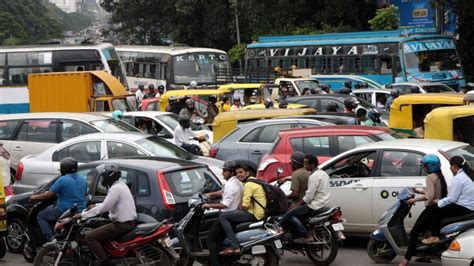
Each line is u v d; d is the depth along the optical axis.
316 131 14.31
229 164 10.65
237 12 50.28
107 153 14.84
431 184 10.40
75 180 11.45
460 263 9.65
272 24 47.19
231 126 18.42
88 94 26.25
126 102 26.05
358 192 12.06
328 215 11.16
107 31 63.59
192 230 10.75
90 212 10.18
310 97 24.73
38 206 11.94
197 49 38.16
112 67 33.66
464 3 38.03
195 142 18.17
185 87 36.94
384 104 28.11
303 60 38.66
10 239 12.94
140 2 58.16
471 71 39.44
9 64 32.75
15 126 18.12
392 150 12.02
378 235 11.27
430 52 34.53
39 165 15.28
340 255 12.20
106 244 10.17
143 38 61.69
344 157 12.41
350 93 28.28
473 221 10.02
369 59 35.62
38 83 26.72
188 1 53.66
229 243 10.47
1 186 12.36
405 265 10.66
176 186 11.52
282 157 14.42
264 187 10.62
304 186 11.39
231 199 10.52
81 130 17.42
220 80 37.97
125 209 10.12
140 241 10.08
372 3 45.94
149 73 39.00
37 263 10.68
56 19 135.25
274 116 18.41
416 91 28.36
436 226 10.38
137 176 11.56
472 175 10.25
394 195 11.73
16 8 112.88
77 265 10.44
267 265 10.50
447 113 14.98
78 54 32.72
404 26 43.53
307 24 46.09
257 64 40.94
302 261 12.00
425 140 12.47
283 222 11.27
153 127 19.89
